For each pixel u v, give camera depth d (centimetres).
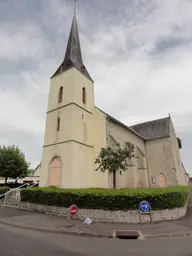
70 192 1137
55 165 1941
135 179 2623
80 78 2358
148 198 1046
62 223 948
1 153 2981
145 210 992
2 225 952
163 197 1075
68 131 1969
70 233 801
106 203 1032
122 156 1560
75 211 1029
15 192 1730
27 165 3266
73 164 1819
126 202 1024
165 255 568
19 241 678
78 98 2198
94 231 812
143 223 973
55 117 2189
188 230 833
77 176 1823
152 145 3441
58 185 1811
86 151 2059
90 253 576
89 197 1070
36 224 923
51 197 1217
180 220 1041
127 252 591
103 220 1006
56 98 2302
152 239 737
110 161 1534
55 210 1165
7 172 2900
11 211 1304
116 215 1002
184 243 684
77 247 630
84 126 2161
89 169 2014
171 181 3050
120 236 765
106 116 2255
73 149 1878
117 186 2177
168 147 3262
